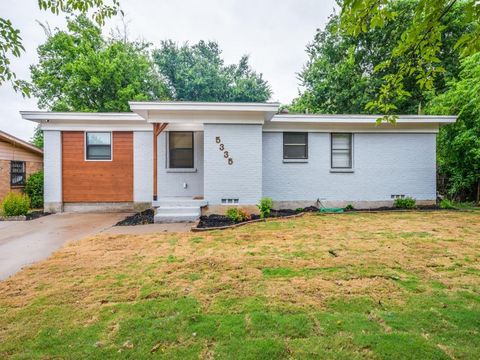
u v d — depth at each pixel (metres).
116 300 2.88
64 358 1.98
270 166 9.93
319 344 2.09
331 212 8.92
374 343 2.09
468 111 9.99
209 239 5.50
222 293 3.01
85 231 6.64
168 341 2.16
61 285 3.28
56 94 20.00
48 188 9.77
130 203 10.03
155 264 4.00
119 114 9.66
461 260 4.05
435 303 2.73
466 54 2.61
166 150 9.85
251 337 2.20
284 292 3.01
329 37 19.56
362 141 10.18
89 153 9.98
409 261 4.01
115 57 19.86
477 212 8.79
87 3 3.52
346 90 17.59
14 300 2.89
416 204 10.24
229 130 8.52
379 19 2.68
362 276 3.45
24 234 6.32
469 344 2.07
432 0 2.38
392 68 16.70
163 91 27.38
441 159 11.56
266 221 7.45
